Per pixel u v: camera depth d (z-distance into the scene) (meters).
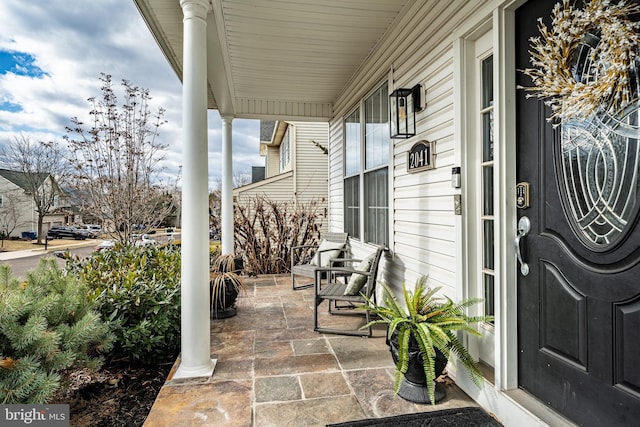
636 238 1.23
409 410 1.85
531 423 1.56
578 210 1.46
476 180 2.16
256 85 4.90
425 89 2.69
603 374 1.34
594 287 1.38
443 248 2.43
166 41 3.29
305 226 6.98
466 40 2.18
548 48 1.56
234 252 6.05
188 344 2.26
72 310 2.12
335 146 5.79
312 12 2.97
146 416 2.06
